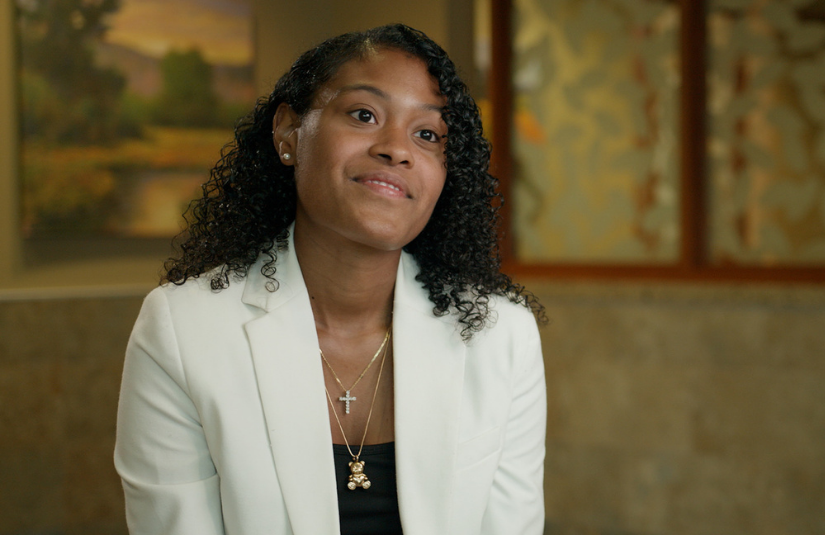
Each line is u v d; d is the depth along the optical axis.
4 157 3.66
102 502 3.75
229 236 1.41
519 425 1.44
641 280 3.95
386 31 1.32
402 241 1.29
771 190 3.71
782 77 3.66
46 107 3.72
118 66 3.85
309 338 1.32
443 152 1.35
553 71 4.12
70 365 3.68
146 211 3.95
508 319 1.44
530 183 4.21
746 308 3.53
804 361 3.42
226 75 4.08
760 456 3.50
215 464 1.28
